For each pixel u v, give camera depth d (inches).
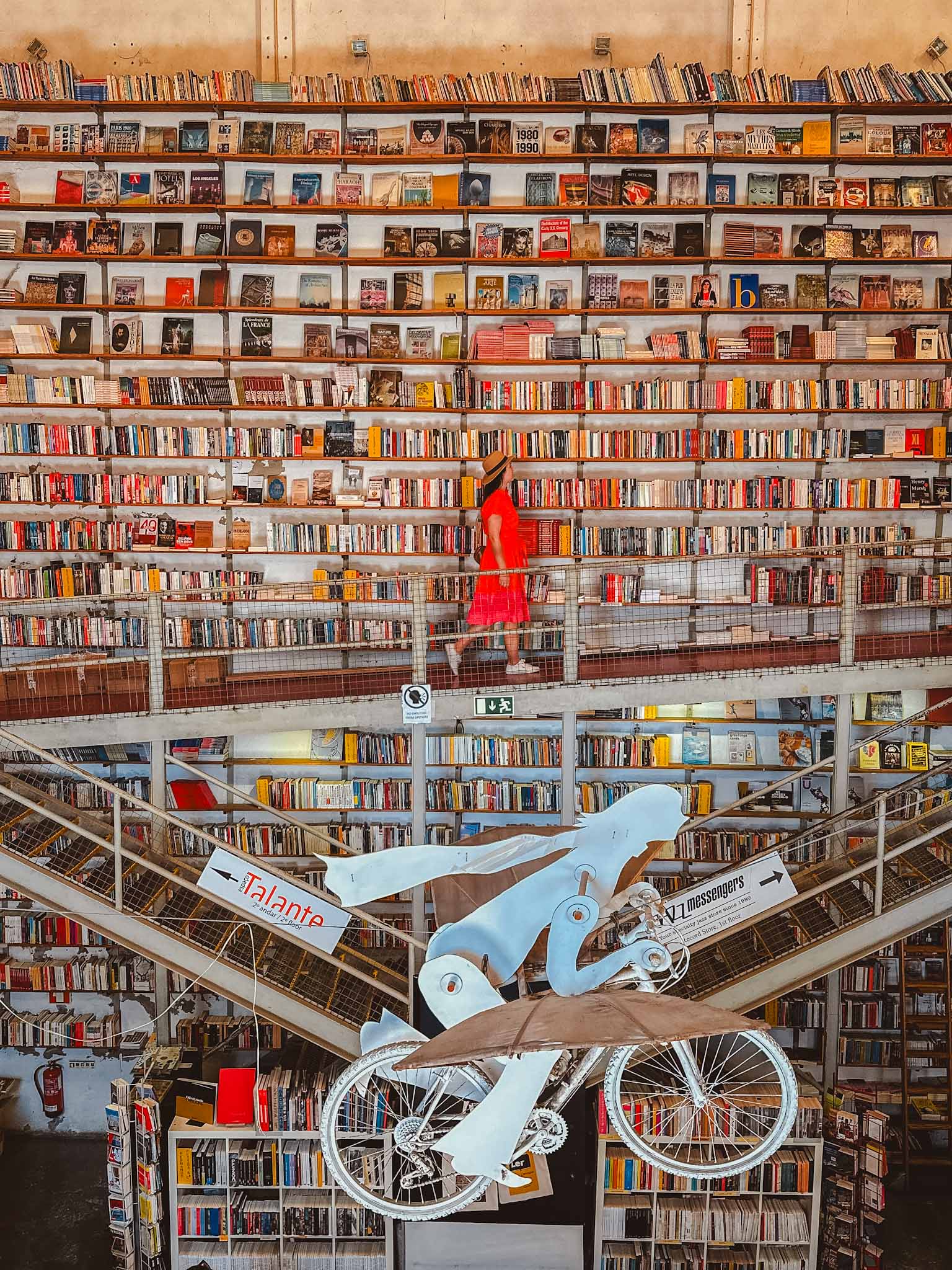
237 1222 225.1
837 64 278.5
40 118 271.3
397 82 266.5
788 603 273.1
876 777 281.0
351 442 273.0
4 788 206.1
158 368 279.6
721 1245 225.1
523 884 129.3
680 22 279.3
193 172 271.3
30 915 274.8
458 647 245.0
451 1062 91.6
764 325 277.1
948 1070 260.2
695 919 206.2
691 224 272.5
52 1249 231.9
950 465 279.0
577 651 227.0
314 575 281.9
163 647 245.8
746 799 233.0
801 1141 218.8
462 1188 139.8
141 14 279.3
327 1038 213.9
